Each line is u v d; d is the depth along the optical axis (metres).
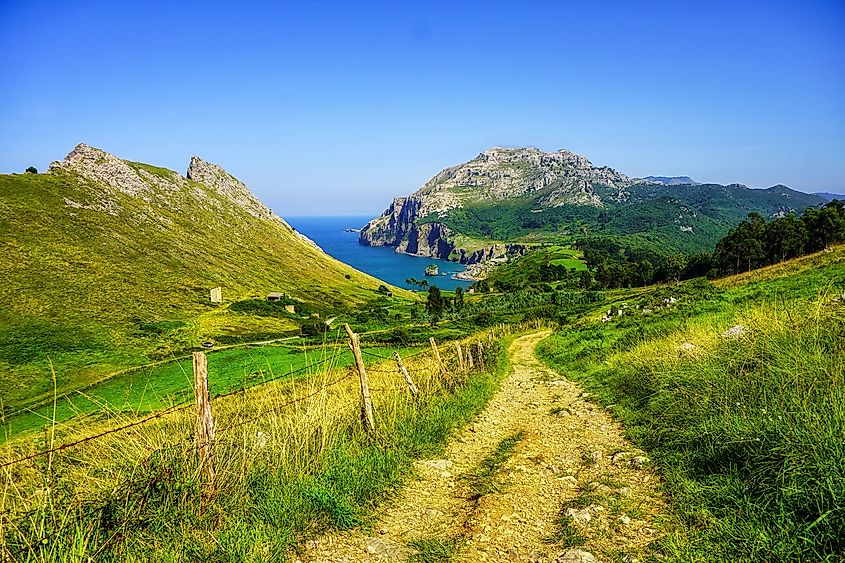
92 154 177.75
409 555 5.04
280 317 114.00
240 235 188.62
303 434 6.99
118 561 4.42
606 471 7.11
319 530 5.44
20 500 4.79
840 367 6.50
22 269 104.00
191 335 78.56
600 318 46.25
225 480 5.67
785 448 5.31
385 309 138.38
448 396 12.03
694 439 7.00
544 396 14.32
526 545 5.16
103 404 6.46
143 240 144.38
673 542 4.73
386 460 7.29
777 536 4.34
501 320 93.56
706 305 23.28
